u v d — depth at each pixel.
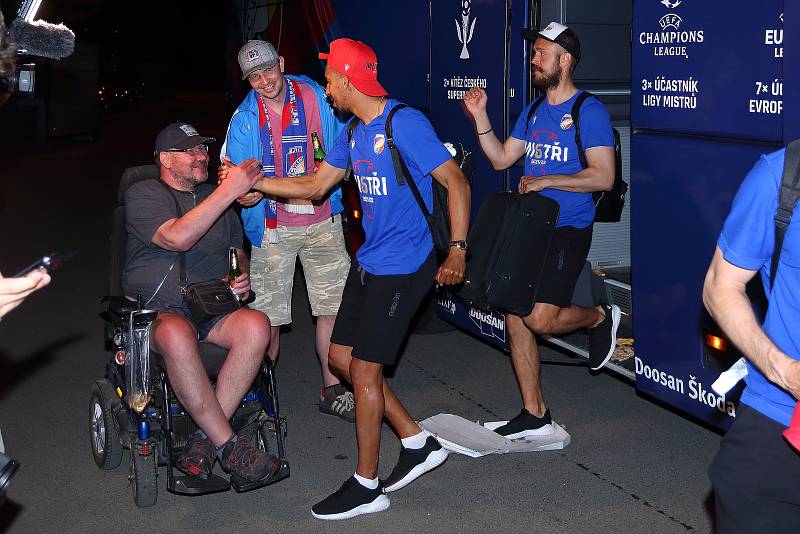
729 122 4.02
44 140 21.25
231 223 4.87
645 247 4.61
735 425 2.70
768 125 3.83
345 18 7.27
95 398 4.77
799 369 2.45
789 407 2.57
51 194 14.13
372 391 4.17
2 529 4.18
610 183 4.54
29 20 2.53
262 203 5.23
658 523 4.09
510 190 5.51
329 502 4.24
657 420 5.27
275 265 5.35
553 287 4.69
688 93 4.21
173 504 4.42
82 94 21.41
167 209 4.52
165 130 4.58
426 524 4.16
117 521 4.26
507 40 5.35
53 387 6.04
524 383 4.96
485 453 4.76
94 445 4.83
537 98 4.93
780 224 2.51
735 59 3.95
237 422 4.55
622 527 4.07
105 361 6.56
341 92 4.03
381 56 6.76
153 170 4.72
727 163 4.08
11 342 7.01
